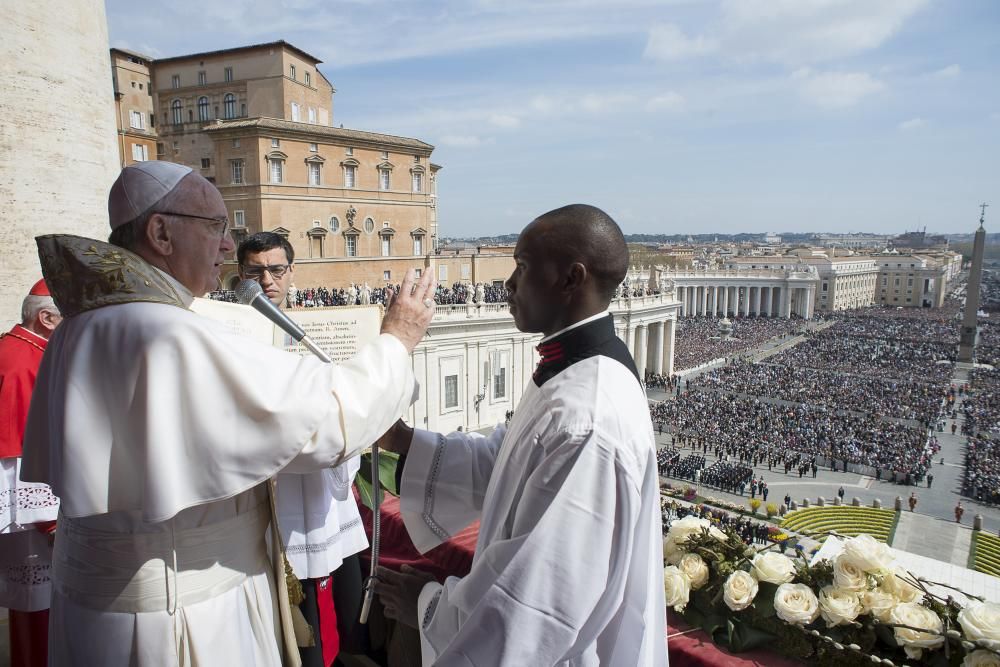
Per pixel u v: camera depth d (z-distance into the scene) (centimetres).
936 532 2820
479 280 5409
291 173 4109
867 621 288
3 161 657
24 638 395
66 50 707
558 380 217
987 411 5466
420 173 4975
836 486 3428
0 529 376
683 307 12444
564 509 185
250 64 4544
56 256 207
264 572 243
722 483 3306
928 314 14550
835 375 6806
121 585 205
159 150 4622
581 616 180
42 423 216
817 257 15362
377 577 276
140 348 191
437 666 186
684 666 300
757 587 304
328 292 3844
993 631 260
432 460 275
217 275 246
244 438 192
